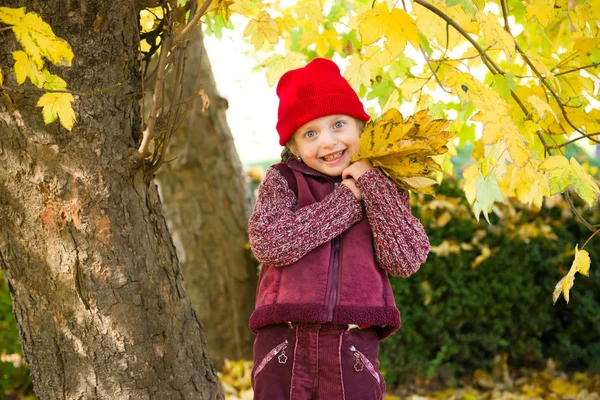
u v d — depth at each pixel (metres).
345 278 1.83
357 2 2.93
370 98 2.71
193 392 2.01
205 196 4.60
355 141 1.95
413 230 1.86
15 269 1.87
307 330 1.82
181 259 4.61
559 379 4.46
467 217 4.38
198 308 4.58
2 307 4.35
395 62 2.69
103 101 1.83
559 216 4.60
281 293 1.84
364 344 1.85
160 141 1.99
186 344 2.03
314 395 1.83
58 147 1.79
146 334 1.92
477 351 4.53
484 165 2.11
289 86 1.99
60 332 1.88
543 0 2.01
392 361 4.32
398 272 1.86
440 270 4.25
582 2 2.08
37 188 1.81
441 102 2.62
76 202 1.82
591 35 2.29
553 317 4.58
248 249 4.67
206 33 2.84
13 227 1.84
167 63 1.87
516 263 4.36
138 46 1.92
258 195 2.00
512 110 2.15
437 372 4.46
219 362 4.57
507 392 4.29
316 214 1.85
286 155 2.18
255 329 1.92
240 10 2.42
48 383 1.92
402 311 4.25
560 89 2.19
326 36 2.97
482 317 4.37
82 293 1.85
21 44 1.64
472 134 2.82
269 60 2.67
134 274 1.90
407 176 1.88
